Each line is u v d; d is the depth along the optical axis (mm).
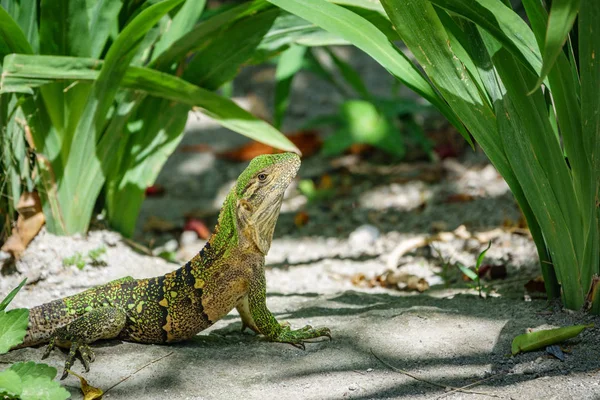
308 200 11375
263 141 7371
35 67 6359
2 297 6746
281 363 5414
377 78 15711
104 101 6980
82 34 6953
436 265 8516
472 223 9742
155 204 11508
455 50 5617
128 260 7531
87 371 5203
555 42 4281
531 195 5664
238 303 5938
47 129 7195
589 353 5203
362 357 5418
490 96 5680
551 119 6039
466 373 5090
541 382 4863
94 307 5621
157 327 5664
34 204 7219
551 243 5797
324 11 5668
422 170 11820
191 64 7629
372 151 12828
